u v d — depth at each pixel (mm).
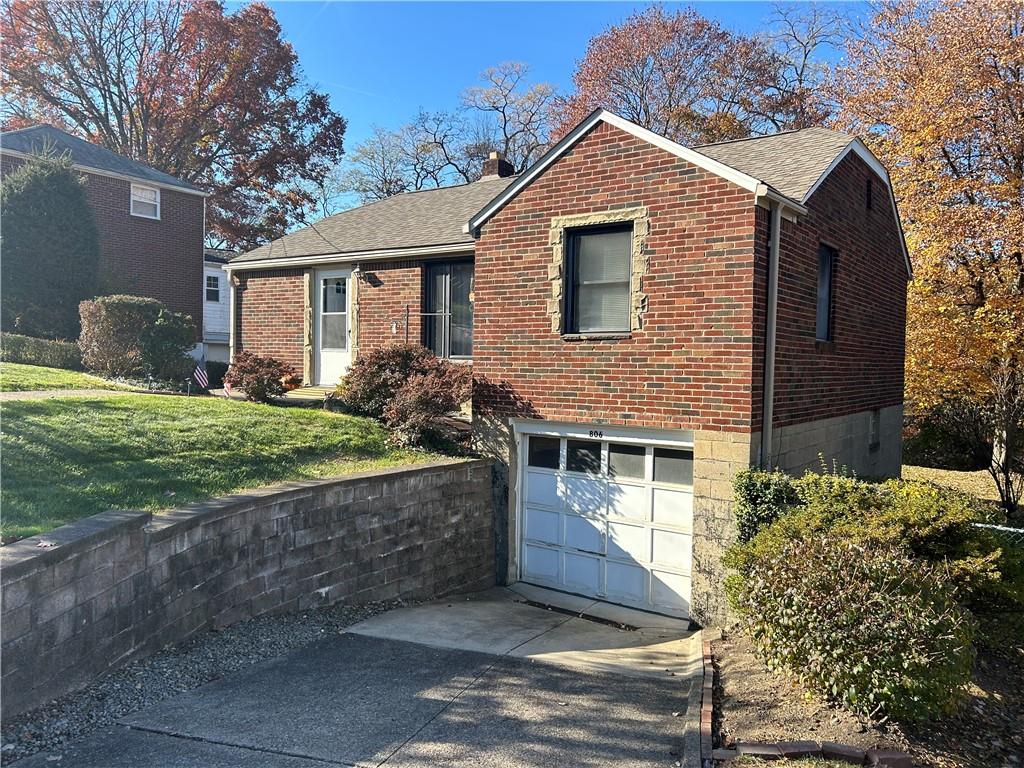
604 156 9703
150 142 33344
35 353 14109
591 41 33906
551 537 10695
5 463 6809
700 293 8961
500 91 40375
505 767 4340
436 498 9688
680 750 4652
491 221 10781
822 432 10805
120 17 31688
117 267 21094
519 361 10586
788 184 9984
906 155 17094
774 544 5895
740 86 32188
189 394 12508
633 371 9531
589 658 7039
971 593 5992
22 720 4391
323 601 7840
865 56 21062
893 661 4418
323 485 7824
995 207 16047
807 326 10094
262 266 15867
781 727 4730
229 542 6594
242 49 33375
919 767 4141
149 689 5148
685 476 9453
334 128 37531
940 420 19438
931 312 16625
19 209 16141
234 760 4258
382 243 14297
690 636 8508
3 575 4223
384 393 11680
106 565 5148
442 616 8453
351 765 4277
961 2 17469
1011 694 5672
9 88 30719
